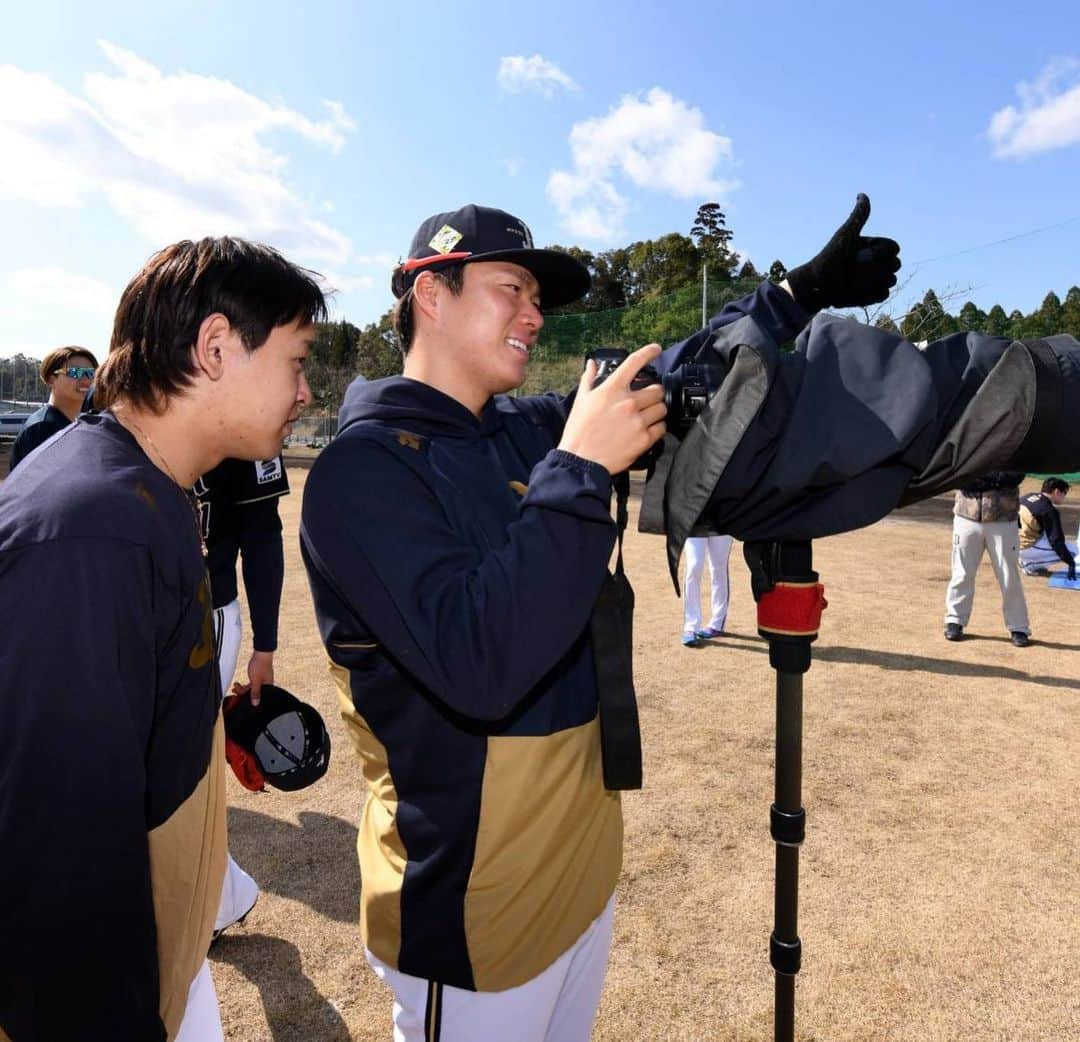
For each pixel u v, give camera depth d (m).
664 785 3.44
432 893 1.07
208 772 1.05
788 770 1.26
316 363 40.34
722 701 4.46
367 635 1.06
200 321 0.92
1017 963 2.33
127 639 0.78
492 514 1.09
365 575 0.97
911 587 7.62
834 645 5.60
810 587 1.21
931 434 1.06
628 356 1.08
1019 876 2.77
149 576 0.82
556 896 1.10
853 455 0.99
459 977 1.07
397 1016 1.18
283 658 5.09
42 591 0.73
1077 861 2.87
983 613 6.61
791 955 1.31
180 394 0.94
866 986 2.23
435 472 1.06
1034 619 6.38
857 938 2.44
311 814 3.17
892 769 3.62
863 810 3.24
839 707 4.39
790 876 1.30
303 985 2.22
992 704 4.45
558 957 1.12
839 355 1.07
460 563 0.97
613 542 0.96
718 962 2.34
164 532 0.86
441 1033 1.09
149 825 0.94
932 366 1.12
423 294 1.17
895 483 1.07
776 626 1.22
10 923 0.74
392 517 0.98
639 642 5.65
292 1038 2.04
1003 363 0.99
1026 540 8.48
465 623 0.89
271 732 1.78
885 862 2.86
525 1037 1.11
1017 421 0.98
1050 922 2.52
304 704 1.86
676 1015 2.13
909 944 2.41
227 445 0.99
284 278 0.96
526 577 0.90
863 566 8.70
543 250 1.13
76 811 0.74
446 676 0.90
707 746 3.85
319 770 1.81
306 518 1.04
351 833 3.03
